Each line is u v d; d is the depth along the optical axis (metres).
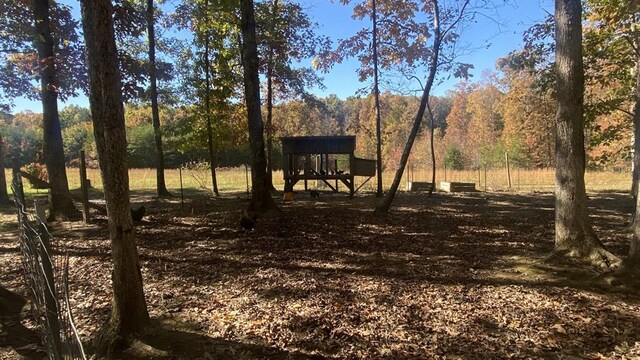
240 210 11.63
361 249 7.27
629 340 3.81
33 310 4.20
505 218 10.34
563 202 6.10
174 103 17.41
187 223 9.76
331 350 3.66
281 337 3.89
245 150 38.25
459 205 13.04
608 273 5.31
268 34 15.62
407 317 4.33
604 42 10.62
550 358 3.52
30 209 10.75
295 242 7.80
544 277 5.48
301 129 38.56
